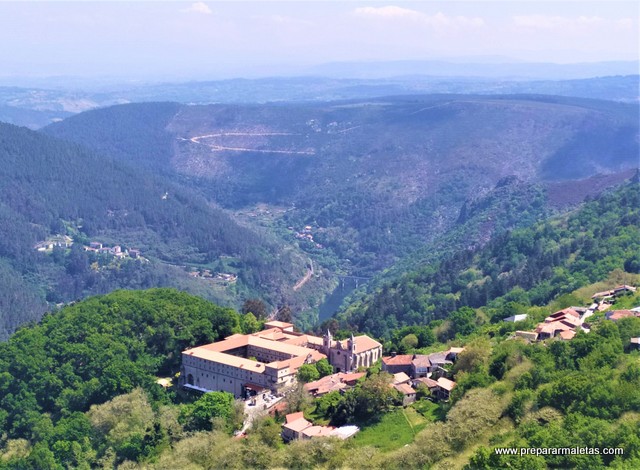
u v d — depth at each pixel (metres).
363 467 183.75
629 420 169.00
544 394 188.00
